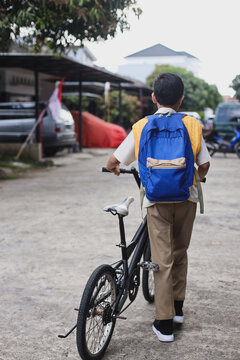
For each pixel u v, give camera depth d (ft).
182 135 10.05
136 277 11.73
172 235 10.90
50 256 17.65
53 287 14.53
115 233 20.98
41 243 19.48
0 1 31.53
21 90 79.66
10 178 41.39
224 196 30.73
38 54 49.03
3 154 54.95
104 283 10.14
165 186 9.89
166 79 10.59
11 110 60.18
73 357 10.46
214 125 74.90
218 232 21.15
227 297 13.71
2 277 15.44
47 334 11.53
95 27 35.27
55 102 54.19
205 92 201.36
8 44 39.81
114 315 10.58
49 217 24.53
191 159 10.20
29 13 30.53
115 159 10.80
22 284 14.80
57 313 12.69
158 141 10.09
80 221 23.48
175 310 11.73
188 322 12.12
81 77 67.10
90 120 77.51
